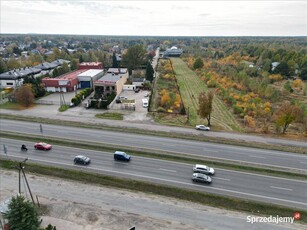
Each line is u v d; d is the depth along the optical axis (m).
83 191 31.81
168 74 108.12
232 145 44.31
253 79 90.06
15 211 23.31
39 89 75.25
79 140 45.62
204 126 51.06
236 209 28.86
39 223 24.42
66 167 36.91
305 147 43.81
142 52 117.94
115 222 26.56
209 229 25.62
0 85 86.69
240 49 193.12
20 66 116.50
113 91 76.56
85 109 63.69
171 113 61.22
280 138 47.62
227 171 36.19
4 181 33.75
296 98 77.62
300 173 35.44
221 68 119.88
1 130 50.00
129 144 44.22
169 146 43.66
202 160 38.78
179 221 26.75
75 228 25.78
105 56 140.50
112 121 55.38
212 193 31.16
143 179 34.06
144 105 65.81
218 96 78.62
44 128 51.31
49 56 144.12
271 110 62.09
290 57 130.00
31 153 41.12
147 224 26.23
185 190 31.62
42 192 31.47
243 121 57.62
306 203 29.48
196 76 112.19
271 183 33.41
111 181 33.69
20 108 64.50
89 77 86.06
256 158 39.78
